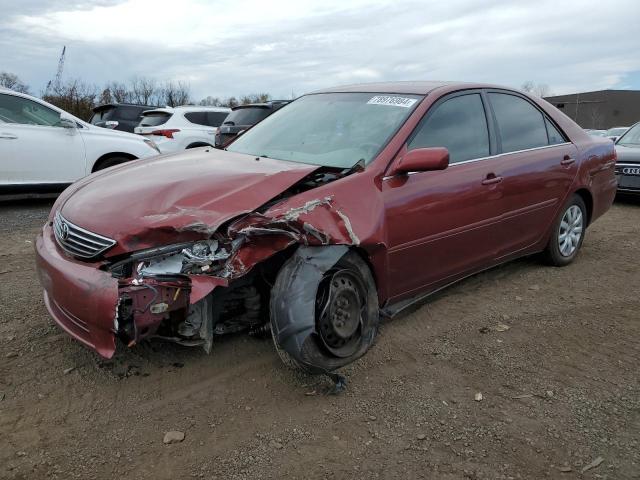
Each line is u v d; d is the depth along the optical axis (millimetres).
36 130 8125
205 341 2986
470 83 4465
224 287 3059
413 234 3600
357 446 2689
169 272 2807
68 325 3113
